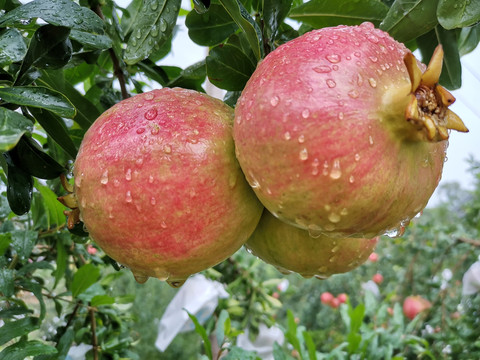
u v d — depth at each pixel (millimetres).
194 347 1405
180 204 195
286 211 188
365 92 173
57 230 365
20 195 244
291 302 1293
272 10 257
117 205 197
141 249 200
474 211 858
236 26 295
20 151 242
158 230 196
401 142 176
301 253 241
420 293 839
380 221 185
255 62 266
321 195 175
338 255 245
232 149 207
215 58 265
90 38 257
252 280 632
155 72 329
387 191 177
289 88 176
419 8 244
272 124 177
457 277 881
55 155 324
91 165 203
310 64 177
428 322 781
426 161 188
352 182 172
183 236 199
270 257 251
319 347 1017
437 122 170
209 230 201
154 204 194
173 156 195
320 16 287
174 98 213
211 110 212
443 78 299
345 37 185
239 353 401
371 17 282
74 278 358
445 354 719
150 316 1328
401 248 895
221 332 427
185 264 206
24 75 229
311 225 187
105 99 332
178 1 249
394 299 896
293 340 487
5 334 275
